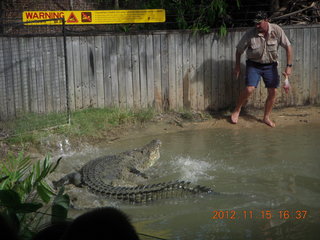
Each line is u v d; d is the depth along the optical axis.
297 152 6.86
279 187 5.34
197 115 9.48
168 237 4.03
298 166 6.17
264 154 6.82
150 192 5.07
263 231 4.11
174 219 4.50
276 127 8.64
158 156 6.71
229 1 10.68
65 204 2.88
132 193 5.09
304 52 9.80
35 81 8.67
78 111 8.99
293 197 4.99
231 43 9.59
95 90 9.22
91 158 6.98
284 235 4.00
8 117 8.46
